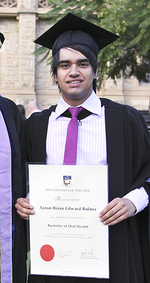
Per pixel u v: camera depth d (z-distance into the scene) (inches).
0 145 72.1
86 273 62.9
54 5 199.6
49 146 70.5
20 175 73.0
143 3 176.2
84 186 61.8
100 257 62.4
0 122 73.7
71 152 67.1
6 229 71.3
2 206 71.1
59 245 63.3
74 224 62.6
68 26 71.5
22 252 72.7
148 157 71.1
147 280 72.7
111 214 60.5
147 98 553.0
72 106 70.9
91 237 62.4
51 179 62.7
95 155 68.2
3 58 550.6
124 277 65.6
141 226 73.9
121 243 66.9
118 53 188.1
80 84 66.6
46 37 77.6
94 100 71.4
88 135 69.1
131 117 71.5
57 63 67.6
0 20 546.3
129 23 179.8
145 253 73.0
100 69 198.5
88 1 186.1
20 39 535.2
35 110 289.0
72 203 62.4
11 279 71.6
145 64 228.1
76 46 66.2
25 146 76.7
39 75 557.6
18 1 533.3
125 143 70.5
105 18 179.3
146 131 73.0
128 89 553.6
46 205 63.2
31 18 532.1
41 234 63.7
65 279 68.7
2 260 70.9
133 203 64.2
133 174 70.4
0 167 71.1
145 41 187.2
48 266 64.0
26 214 64.2
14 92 554.9
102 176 61.3
